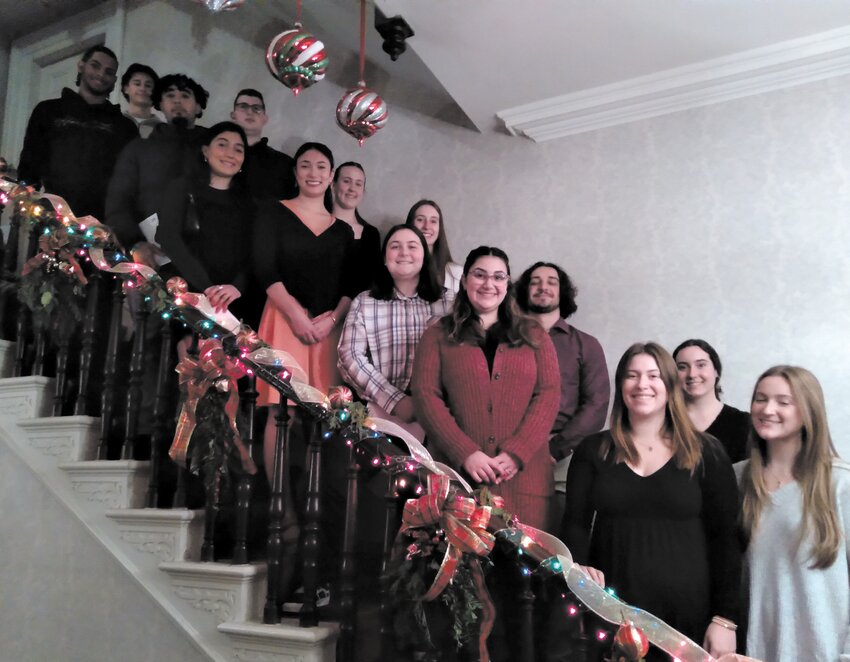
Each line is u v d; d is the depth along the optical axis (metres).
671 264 2.79
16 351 3.16
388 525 2.32
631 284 2.83
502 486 2.57
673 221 2.83
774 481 2.34
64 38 4.19
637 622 2.04
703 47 2.80
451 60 2.99
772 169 2.73
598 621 2.28
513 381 2.66
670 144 2.91
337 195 3.32
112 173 3.46
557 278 2.92
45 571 2.77
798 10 2.59
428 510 2.13
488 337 2.76
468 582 2.14
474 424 2.64
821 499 2.24
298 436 2.82
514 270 2.99
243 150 3.38
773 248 2.66
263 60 3.64
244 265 3.21
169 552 2.52
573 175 3.03
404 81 3.40
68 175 3.48
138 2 4.03
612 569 2.33
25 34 4.29
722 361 2.61
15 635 2.79
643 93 2.94
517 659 2.33
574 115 3.05
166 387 2.69
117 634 2.56
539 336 2.74
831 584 2.17
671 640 2.01
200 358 2.45
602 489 2.44
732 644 2.17
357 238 3.23
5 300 3.34
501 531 2.18
